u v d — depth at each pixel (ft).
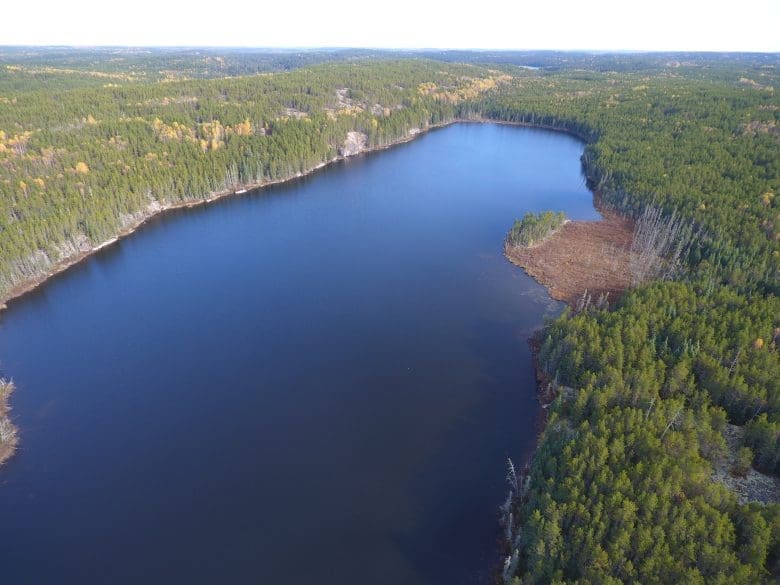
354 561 176.14
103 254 421.18
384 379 268.82
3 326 319.06
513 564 163.73
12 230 374.02
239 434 230.89
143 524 188.24
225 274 386.32
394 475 210.38
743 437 199.62
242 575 171.32
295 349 294.05
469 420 240.73
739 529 156.66
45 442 225.56
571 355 247.29
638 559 147.13
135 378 268.82
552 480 173.78
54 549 179.11
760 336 238.48
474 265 398.42
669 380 221.25
